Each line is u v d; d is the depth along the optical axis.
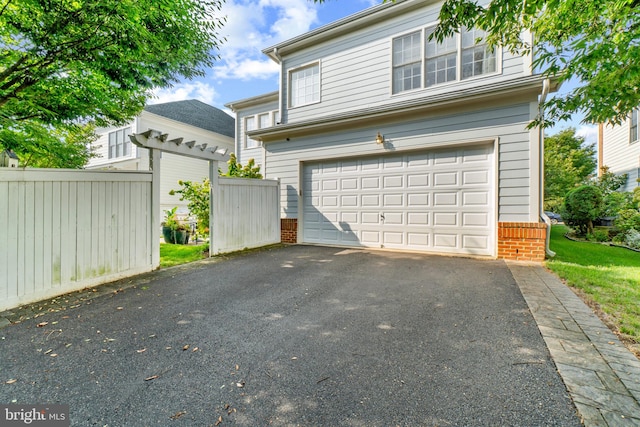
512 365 2.09
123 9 3.72
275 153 8.76
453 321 2.88
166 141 5.20
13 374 2.07
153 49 4.64
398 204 7.04
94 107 6.29
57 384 1.96
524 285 3.98
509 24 3.37
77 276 4.03
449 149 6.45
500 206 5.79
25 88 5.11
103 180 4.36
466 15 2.95
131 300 3.62
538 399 1.73
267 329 2.78
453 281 4.27
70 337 2.64
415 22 7.33
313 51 8.92
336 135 7.76
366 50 8.03
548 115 3.33
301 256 6.32
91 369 2.13
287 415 1.65
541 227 5.46
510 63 6.22
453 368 2.08
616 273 4.44
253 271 5.04
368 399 1.77
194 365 2.17
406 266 5.29
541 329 2.63
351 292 3.87
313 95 9.05
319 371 2.08
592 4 2.54
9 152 3.54
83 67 5.09
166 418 1.64
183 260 6.13
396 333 2.65
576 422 1.54
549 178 17.80
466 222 6.29
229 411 1.69
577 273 4.45
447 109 6.30
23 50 4.58
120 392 1.87
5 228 3.35
